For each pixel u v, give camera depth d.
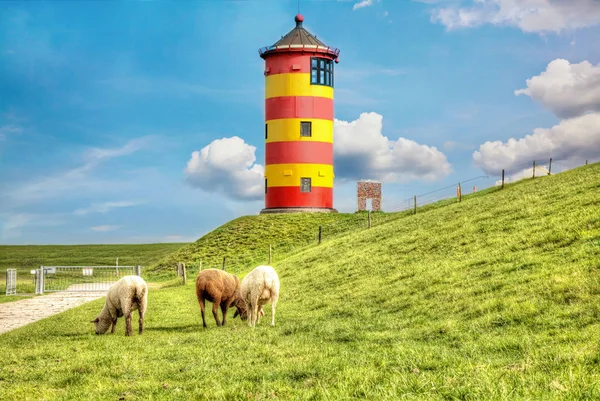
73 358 12.68
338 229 57.69
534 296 14.97
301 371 10.15
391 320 16.56
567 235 20.67
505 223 26.56
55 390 9.68
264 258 52.75
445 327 14.05
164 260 63.56
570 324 12.19
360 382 8.95
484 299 16.22
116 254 80.19
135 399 8.83
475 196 46.22
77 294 36.44
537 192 32.47
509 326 13.12
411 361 10.33
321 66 70.44
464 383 8.31
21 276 52.62
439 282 20.09
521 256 20.11
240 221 70.00
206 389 9.18
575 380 7.80
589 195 26.47
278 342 14.05
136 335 16.88
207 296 18.77
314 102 69.62
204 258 59.34
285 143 69.50
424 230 31.98
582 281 14.88
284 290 27.31
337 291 23.81
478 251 23.09
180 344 14.42
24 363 12.45
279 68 70.06
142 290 17.20
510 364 9.45
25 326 20.00
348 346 13.09
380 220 52.72
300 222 64.94
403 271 23.86
